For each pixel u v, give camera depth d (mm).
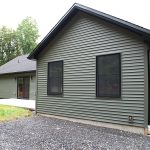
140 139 4676
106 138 4762
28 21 31250
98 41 6078
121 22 5336
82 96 6395
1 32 28922
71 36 6824
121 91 5492
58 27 7062
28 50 30484
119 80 5547
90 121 6148
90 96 6184
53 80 7344
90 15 6309
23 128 5684
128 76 5375
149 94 5195
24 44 30203
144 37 4973
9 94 14352
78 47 6594
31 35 30781
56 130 5477
